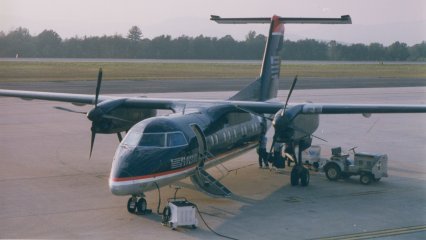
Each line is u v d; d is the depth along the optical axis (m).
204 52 170.25
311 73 109.44
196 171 21.50
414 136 38.62
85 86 68.38
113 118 23.39
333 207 20.98
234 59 172.50
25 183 23.88
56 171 26.28
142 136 19.73
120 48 167.50
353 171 25.02
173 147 19.97
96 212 19.86
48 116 44.72
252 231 18.00
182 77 90.44
